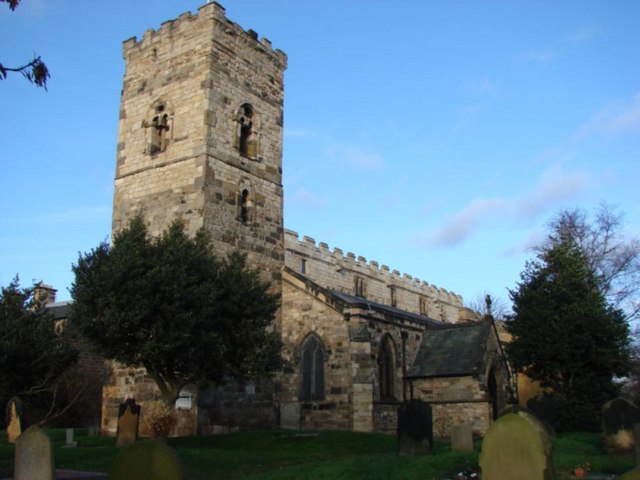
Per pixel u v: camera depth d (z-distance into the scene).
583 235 53.66
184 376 31.30
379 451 29.67
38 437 16.81
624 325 40.00
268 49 46.75
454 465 22.69
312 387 41.56
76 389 47.47
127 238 31.52
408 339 45.59
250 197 42.72
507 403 43.25
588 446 28.72
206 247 33.59
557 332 39.25
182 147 40.94
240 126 43.16
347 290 63.34
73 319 30.61
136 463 13.93
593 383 38.50
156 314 29.61
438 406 42.28
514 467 14.77
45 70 14.68
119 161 43.88
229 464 25.17
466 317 79.88
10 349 38.31
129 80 45.19
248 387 39.38
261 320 33.12
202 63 41.53
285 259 55.19
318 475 20.80
